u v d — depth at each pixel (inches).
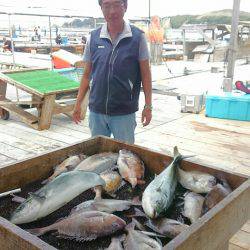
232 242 104.5
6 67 404.5
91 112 119.1
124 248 53.1
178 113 259.8
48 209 62.2
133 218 62.0
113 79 110.0
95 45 112.0
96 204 64.1
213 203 62.8
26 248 47.6
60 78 244.2
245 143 194.7
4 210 66.1
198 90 301.6
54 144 190.7
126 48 107.7
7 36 658.2
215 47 624.7
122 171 77.6
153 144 191.9
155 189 66.8
